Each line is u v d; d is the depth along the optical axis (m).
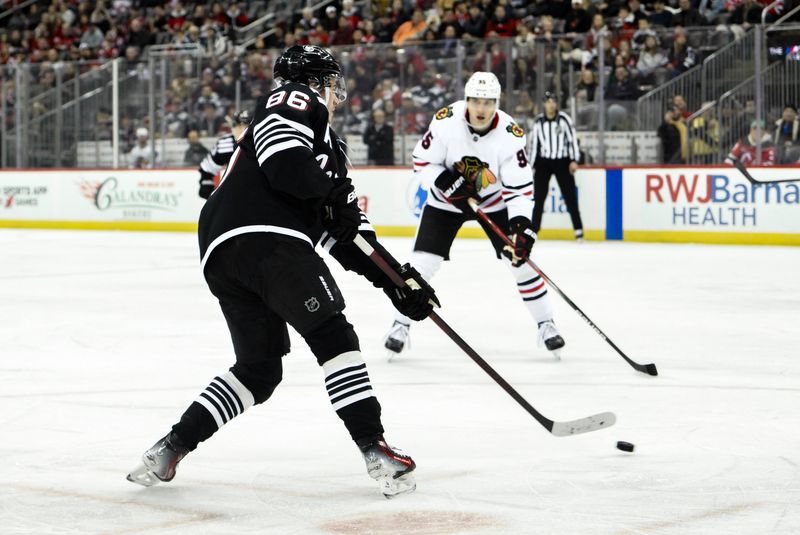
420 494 8.48
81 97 43.22
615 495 8.42
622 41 36.28
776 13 38.09
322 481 8.89
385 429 10.80
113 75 42.56
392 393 12.65
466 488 8.64
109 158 43.09
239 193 8.33
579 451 9.85
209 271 8.49
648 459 9.53
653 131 36.09
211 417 8.57
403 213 38.50
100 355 15.30
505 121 14.44
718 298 21.28
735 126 34.88
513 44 37.25
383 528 7.61
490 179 14.59
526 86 37.22
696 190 34.44
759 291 22.34
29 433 10.68
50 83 43.62
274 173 7.95
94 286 24.00
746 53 34.72
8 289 23.45
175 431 8.54
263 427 10.86
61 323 18.45
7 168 44.62
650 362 14.66
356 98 39.56
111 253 32.28
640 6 40.72
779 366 14.27
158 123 42.12
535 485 8.72
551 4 42.69
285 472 9.18
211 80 41.28
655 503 8.19
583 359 14.92
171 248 33.97
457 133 14.39
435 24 43.22
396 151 39.16
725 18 39.16
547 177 34.31
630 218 35.50
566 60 36.72
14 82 44.09
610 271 26.27
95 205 43.12
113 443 10.26
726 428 10.73
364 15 48.34
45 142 44.00
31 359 15.01
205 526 7.69
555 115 34.06
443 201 15.21
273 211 8.24
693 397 12.31
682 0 39.56
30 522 7.81
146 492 8.59
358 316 19.16
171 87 41.81
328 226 8.30
